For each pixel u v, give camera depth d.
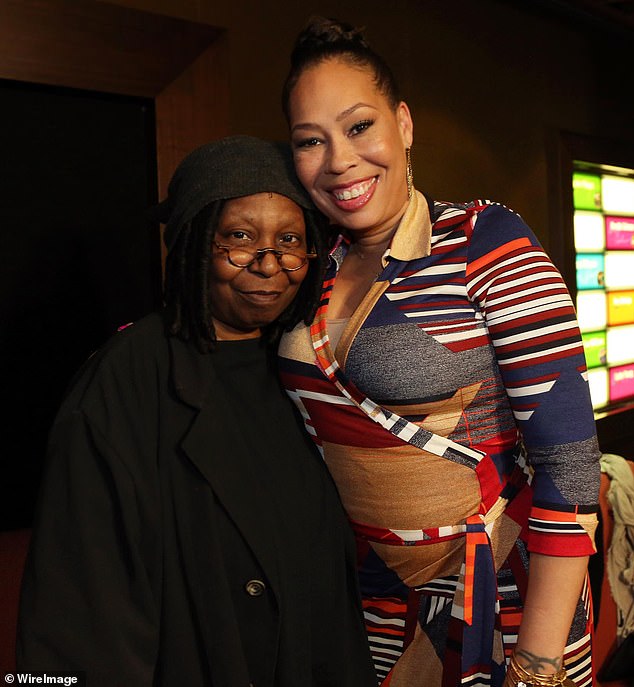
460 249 1.00
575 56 3.42
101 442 0.90
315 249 1.06
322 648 1.06
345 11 2.30
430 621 1.10
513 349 0.96
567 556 0.96
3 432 1.71
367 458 1.06
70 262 1.79
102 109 1.81
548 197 3.30
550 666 0.96
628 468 1.88
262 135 2.05
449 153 2.77
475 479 1.05
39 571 0.88
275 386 1.12
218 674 0.93
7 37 1.55
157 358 1.00
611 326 3.75
